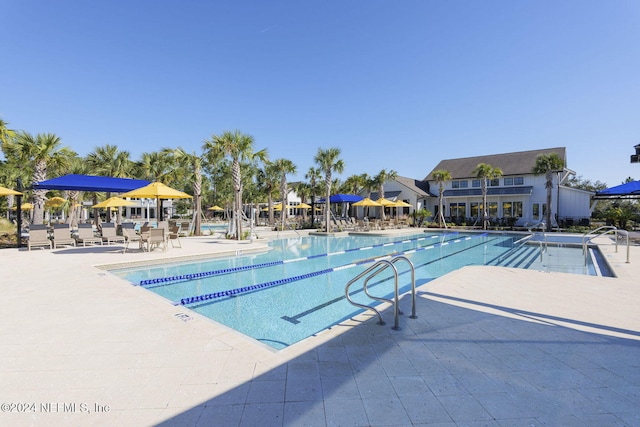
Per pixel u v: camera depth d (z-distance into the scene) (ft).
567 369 10.11
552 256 42.93
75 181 43.52
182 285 27.27
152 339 12.72
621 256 34.99
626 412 7.86
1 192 36.09
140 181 49.14
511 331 13.42
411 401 8.38
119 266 31.58
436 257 45.09
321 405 8.21
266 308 21.50
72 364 10.58
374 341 12.42
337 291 25.98
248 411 7.97
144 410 8.04
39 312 16.08
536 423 7.45
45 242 41.37
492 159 112.68
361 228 83.51
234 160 59.98
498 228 87.92
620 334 13.07
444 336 12.91
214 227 111.55
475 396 8.61
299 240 67.21
